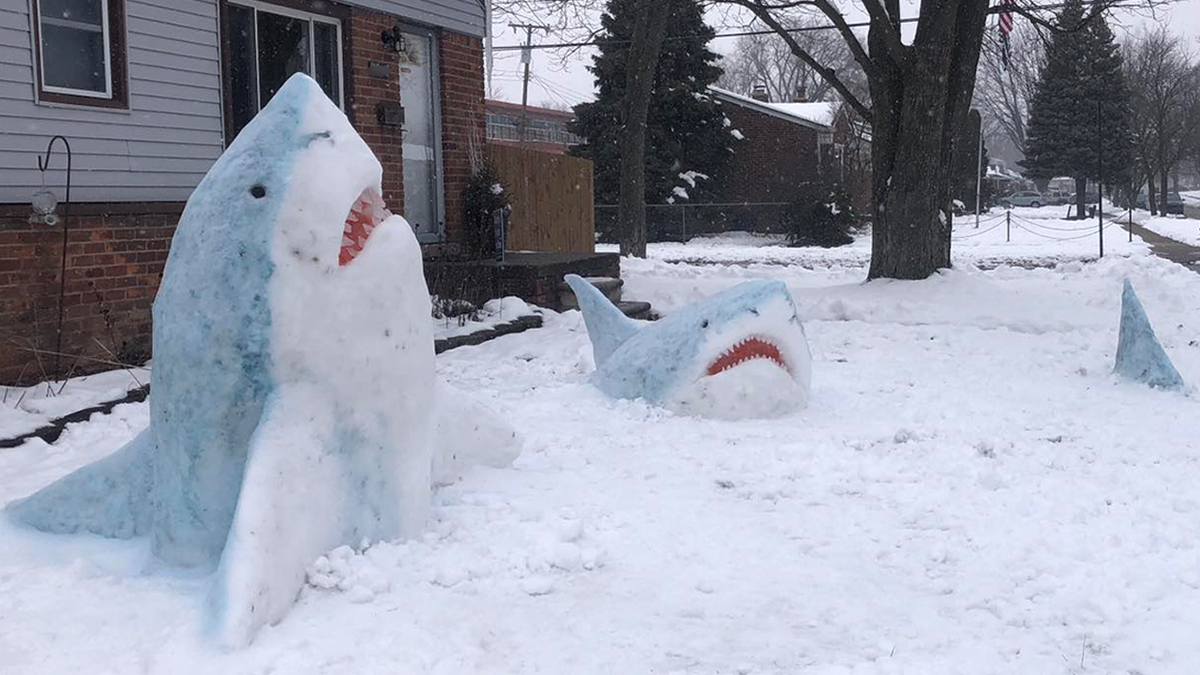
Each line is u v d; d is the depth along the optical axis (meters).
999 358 10.49
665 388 7.63
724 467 6.38
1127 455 6.66
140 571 4.54
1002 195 75.50
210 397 4.42
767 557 4.93
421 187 14.65
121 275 9.41
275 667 3.70
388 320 4.70
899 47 15.43
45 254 8.72
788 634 4.11
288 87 4.67
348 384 4.57
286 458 4.32
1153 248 31.19
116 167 9.49
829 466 6.35
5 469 6.41
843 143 47.56
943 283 15.24
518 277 13.97
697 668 3.82
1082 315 13.23
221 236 4.44
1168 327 12.27
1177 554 4.93
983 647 3.98
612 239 38.97
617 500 5.67
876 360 10.43
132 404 7.92
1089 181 64.19
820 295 15.12
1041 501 5.70
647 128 41.47
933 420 7.64
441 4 14.49
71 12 9.15
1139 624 4.21
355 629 4.02
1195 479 6.12
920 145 15.55
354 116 12.89
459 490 5.61
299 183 4.46
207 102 10.41
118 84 9.52
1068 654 3.95
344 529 4.57
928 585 4.62
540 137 51.03
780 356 7.83
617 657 3.89
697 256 31.72
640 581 4.61
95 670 3.69
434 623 4.11
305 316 4.44
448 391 5.87
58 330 8.77
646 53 24.39
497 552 4.79
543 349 11.01
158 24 9.88
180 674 3.64
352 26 12.82
